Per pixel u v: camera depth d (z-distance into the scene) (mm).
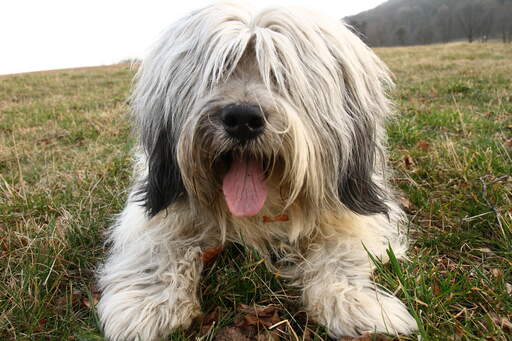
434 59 4070
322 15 592
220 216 593
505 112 1432
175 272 542
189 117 519
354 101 584
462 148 992
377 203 634
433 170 891
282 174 554
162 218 618
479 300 516
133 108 674
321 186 562
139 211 651
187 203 595
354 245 591
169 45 581
